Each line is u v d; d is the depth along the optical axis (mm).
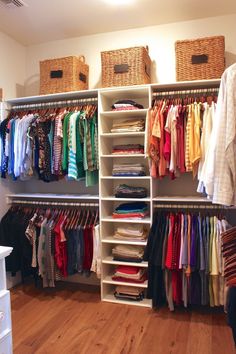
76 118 2617
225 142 1637
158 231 2441
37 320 2346
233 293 1246
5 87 3068
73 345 2012
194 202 2660
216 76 2461
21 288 2982
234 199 1632
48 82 2861
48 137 2740
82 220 2809
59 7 2537
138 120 2686
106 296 2734
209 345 1981
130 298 2625
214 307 2512
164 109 2439
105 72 2682
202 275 2307
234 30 2715
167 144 2363
